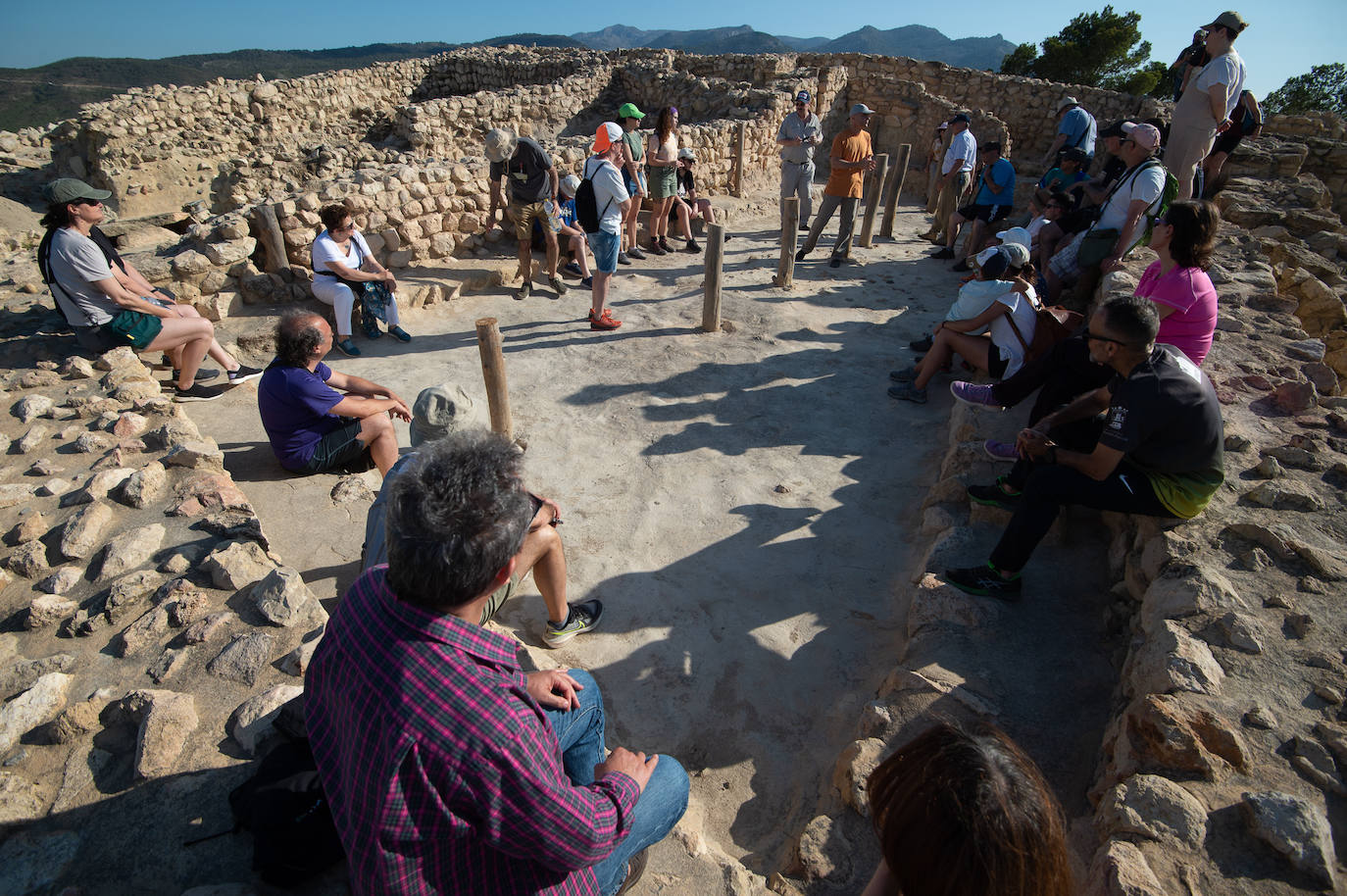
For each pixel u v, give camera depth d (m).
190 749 2.20
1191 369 2.79
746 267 8.94
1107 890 1.71
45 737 2.22
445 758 1.22
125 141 13.34
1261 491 3.21
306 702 1.44
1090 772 2.48
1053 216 6.87
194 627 2.62
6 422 4.14
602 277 6.70
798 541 4.22
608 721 3.08
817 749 2.97
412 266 7.51
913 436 5.36
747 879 2.19
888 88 14.79
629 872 1.98
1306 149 9.38
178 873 1.87
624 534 4.22
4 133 14.56
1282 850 1.78
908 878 1.09
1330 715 2.20
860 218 11.85
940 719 2.63
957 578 3.29
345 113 17.16
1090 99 14.89
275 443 3.99
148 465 3.57
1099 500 2.96
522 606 3.66
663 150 8.70
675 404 5.66
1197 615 2.57
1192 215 3.59
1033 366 4.14
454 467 1.33
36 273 7.28
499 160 7.21
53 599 2.71
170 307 5.15
